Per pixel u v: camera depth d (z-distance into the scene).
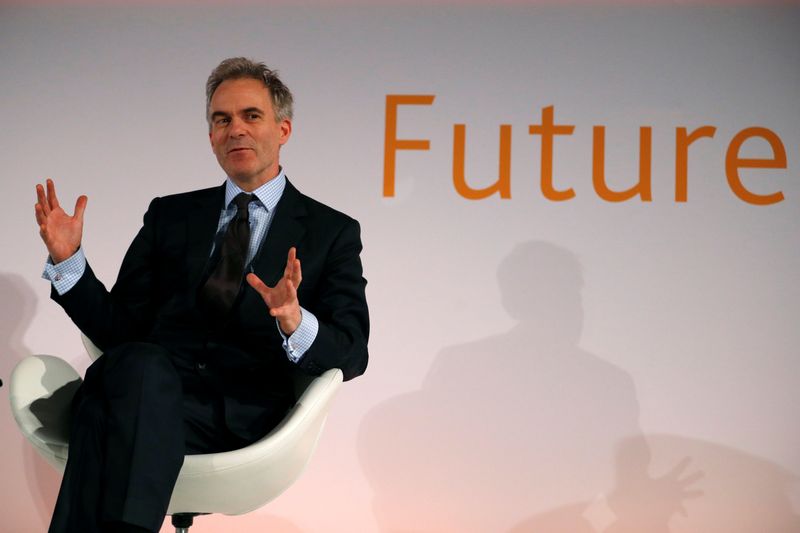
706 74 11.20
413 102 11.41
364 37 11.56
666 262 10.94
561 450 10.70
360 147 11.36
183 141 11.52
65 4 11.80
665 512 10.53
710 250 10.93
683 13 11.31
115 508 6.01
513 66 11.38
